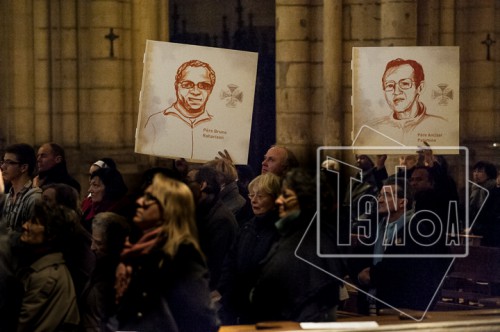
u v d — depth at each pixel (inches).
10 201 581.3
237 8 1053.8
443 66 671.1
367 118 673.0
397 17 837.8
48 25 965.2
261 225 489.1
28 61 971.3
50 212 453.7
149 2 947.3
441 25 946.1
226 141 664.4
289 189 435.8
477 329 388.2
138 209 395.2
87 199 653.3
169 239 391.5
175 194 393.1
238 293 484.7
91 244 474.9
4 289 459.5
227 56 661.9
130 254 396.5
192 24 1061.8
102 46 933.8
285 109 887.7
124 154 937.5
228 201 610.9
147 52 656.4
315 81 887.1
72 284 454.9
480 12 949.2
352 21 860.0
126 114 944.9
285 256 432.5
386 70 670.5
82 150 959.0
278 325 403.5
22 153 579.8
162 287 391.5
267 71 1045.8
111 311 437.1
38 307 449.7
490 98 954.7
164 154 662.5
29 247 455.2
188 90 659.4
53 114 968.3
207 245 514.0
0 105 992.9
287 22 881.5
